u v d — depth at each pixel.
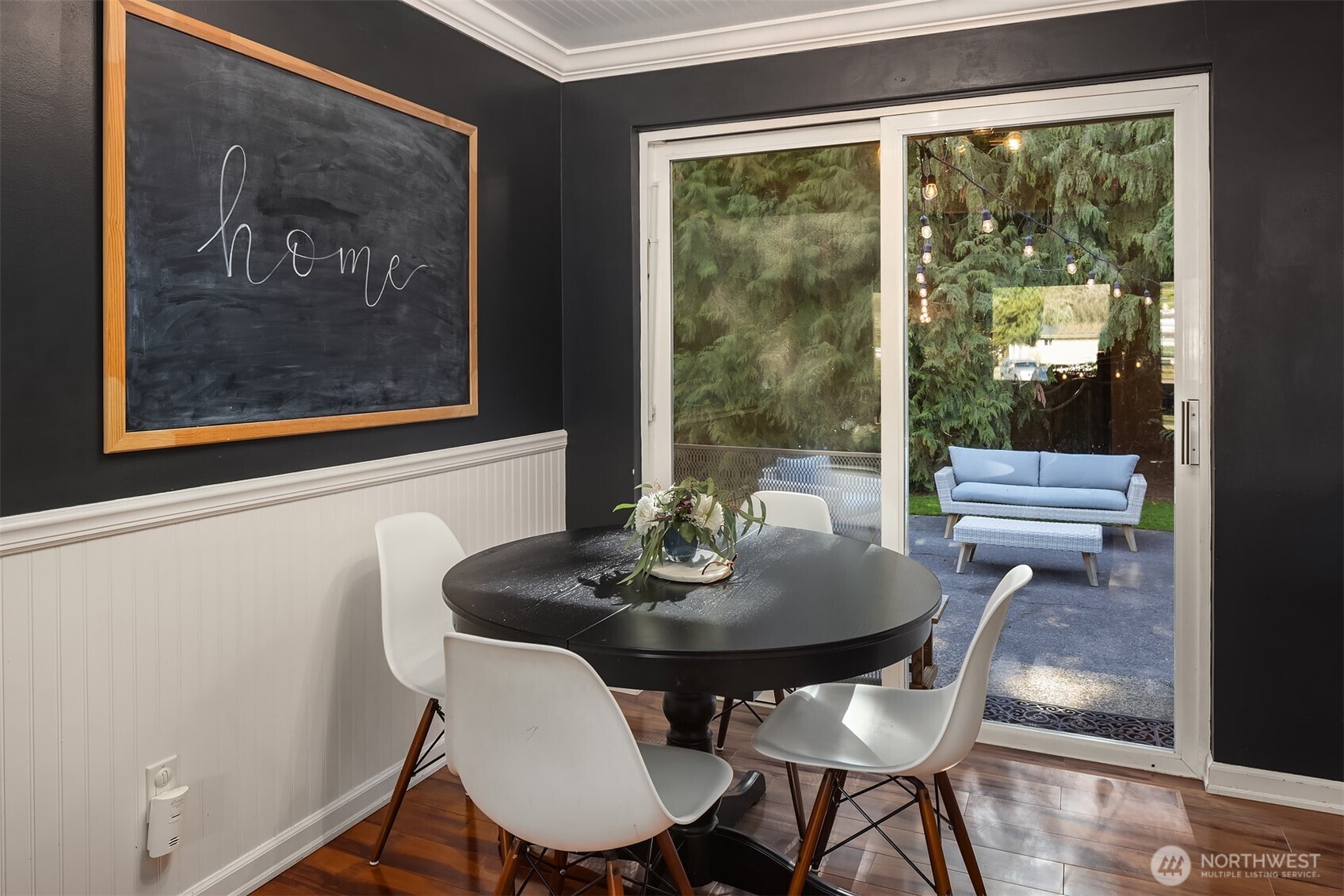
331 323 2.54
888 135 3.30
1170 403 2.99
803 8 3.21
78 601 1.90
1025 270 3.16
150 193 2.01
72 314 1.88
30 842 1.82
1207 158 2.89
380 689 2.78
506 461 3.40
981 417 3.24
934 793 2.81
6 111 1.75
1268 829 2.62
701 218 3.66
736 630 1.86
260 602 2.35
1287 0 2.72
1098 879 2.34
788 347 3.55
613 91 3.64
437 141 2.97
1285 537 2.78
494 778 1.60
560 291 3.77
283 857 2.43
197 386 2.14
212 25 2.16
